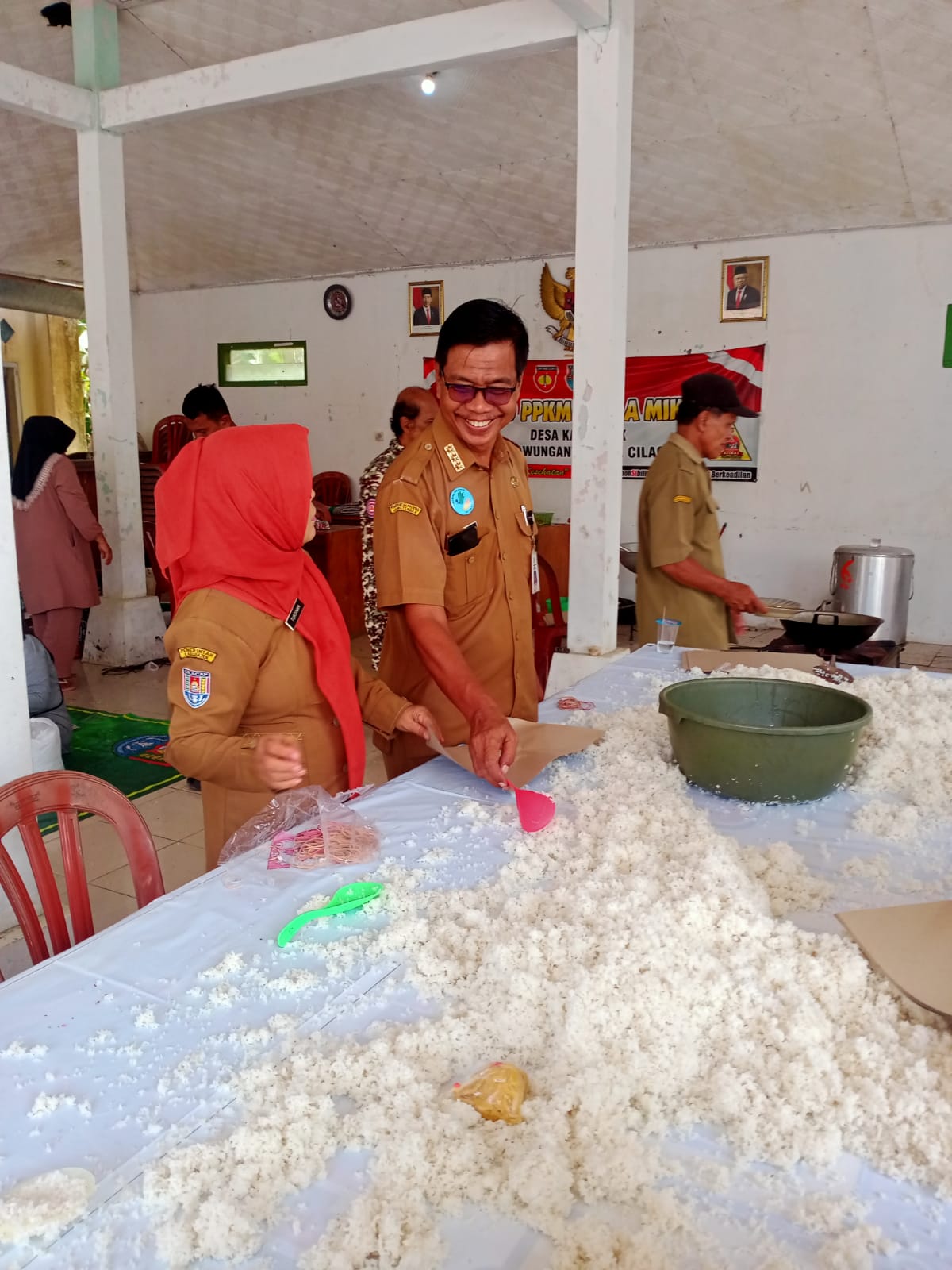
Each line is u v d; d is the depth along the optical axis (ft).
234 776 4.84
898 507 20.35
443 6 15.24
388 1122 2.72
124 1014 3.32
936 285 19.22
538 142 18.85
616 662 8.60
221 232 25.29
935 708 6.63
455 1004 3.34
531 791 4.97
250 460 4.98
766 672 7.47
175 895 4.18
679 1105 2.82
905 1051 2.99
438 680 6.00
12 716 7.16
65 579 16.66
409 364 25.66
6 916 7.14
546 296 23.31
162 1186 2.51
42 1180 2.51
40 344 32.09
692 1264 2.30
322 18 16.08
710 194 19.62
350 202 22.62
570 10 10.48
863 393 20.30
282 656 5.42
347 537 21.16
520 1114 2.76
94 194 17.13
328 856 4.48
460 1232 2.41
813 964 3.36
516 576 6.91
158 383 29.84
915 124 16.31
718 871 3.96
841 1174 2.58
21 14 16.94
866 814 5.07
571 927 3.58
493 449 6.86
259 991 3.43
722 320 21.42
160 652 19.27
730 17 14.71
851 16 14.28
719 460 21.93
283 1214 2.46
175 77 15.79
